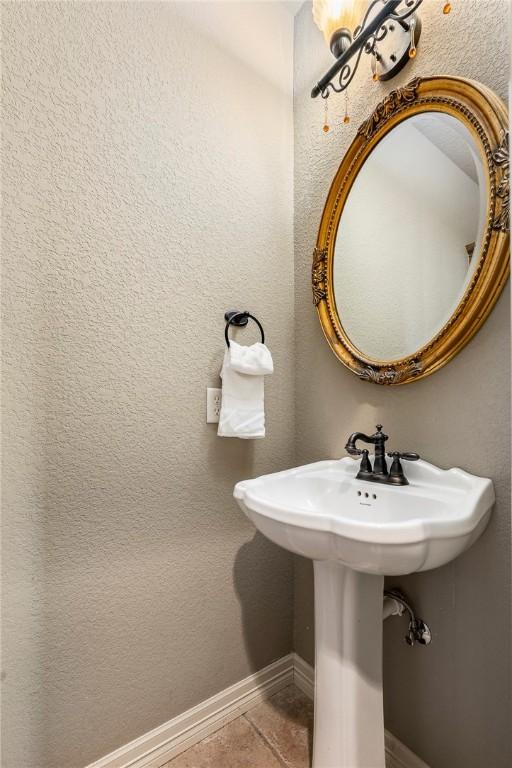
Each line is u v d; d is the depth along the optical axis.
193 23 1.21
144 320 1.08
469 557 0.87
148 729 1.06
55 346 0.94
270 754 1.08
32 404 0.91
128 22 1.07
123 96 1.06
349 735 0.88
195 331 1.17
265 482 1.00
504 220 0.82
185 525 1.14
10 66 0.89
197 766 1.06
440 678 0.92
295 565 1.39
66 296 0.96
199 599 1.17
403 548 0.65
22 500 0.90
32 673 0.90
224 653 1.21
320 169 1.34
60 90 0.96
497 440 0.83
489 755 0.82
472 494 0.79
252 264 1.32
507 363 0.82
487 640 0.83
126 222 1.05
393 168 1.08
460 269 0.92
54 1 0.96
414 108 1.01
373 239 1.14
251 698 1.26
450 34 0.94
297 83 1.45
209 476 1.19
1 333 0.87
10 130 0.89
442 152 0.96
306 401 1.37
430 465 0.95
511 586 0.79
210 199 1.22
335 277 1.25
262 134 1.37
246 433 1.16
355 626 0.89
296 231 1.44
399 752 1.00
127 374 1.05
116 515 1.02
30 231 0.91
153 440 1.09
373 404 1.12
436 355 0.93
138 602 1.05
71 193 0.97
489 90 0.85
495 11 0.85
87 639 0.97
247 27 1.34
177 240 1.15
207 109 1.23
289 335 1.42
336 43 1.10
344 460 1.16
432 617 0.94
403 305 1.05
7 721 0.87
